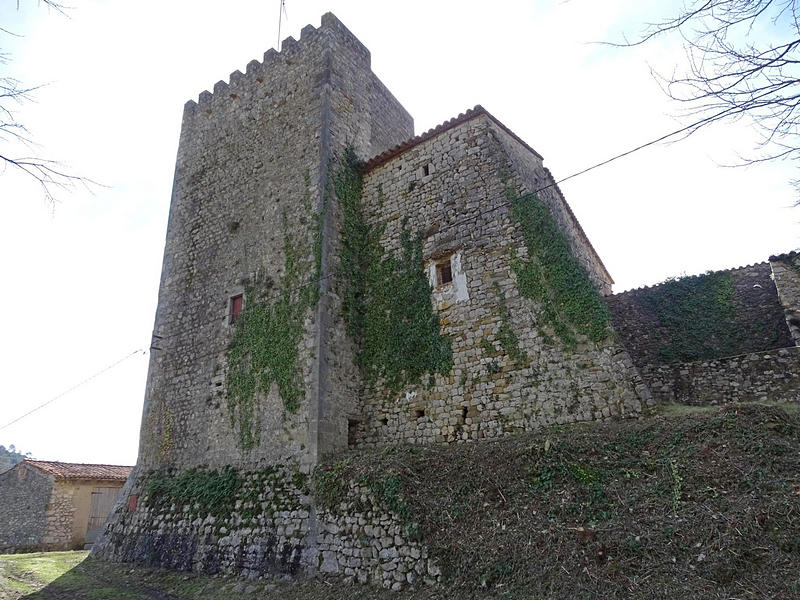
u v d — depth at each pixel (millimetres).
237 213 14070
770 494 5668
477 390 9914
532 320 9734
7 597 9805
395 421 10727
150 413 13664
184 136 16812
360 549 8031
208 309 13539
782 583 4723
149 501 12203
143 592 9602
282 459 10383
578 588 5523
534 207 10453
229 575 9492
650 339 11930
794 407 7676
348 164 13359
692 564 5277
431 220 11805
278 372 11266
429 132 12398
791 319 9672
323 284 11398
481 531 6965
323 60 13922
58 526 20047
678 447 6902
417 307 11297
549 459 7496
